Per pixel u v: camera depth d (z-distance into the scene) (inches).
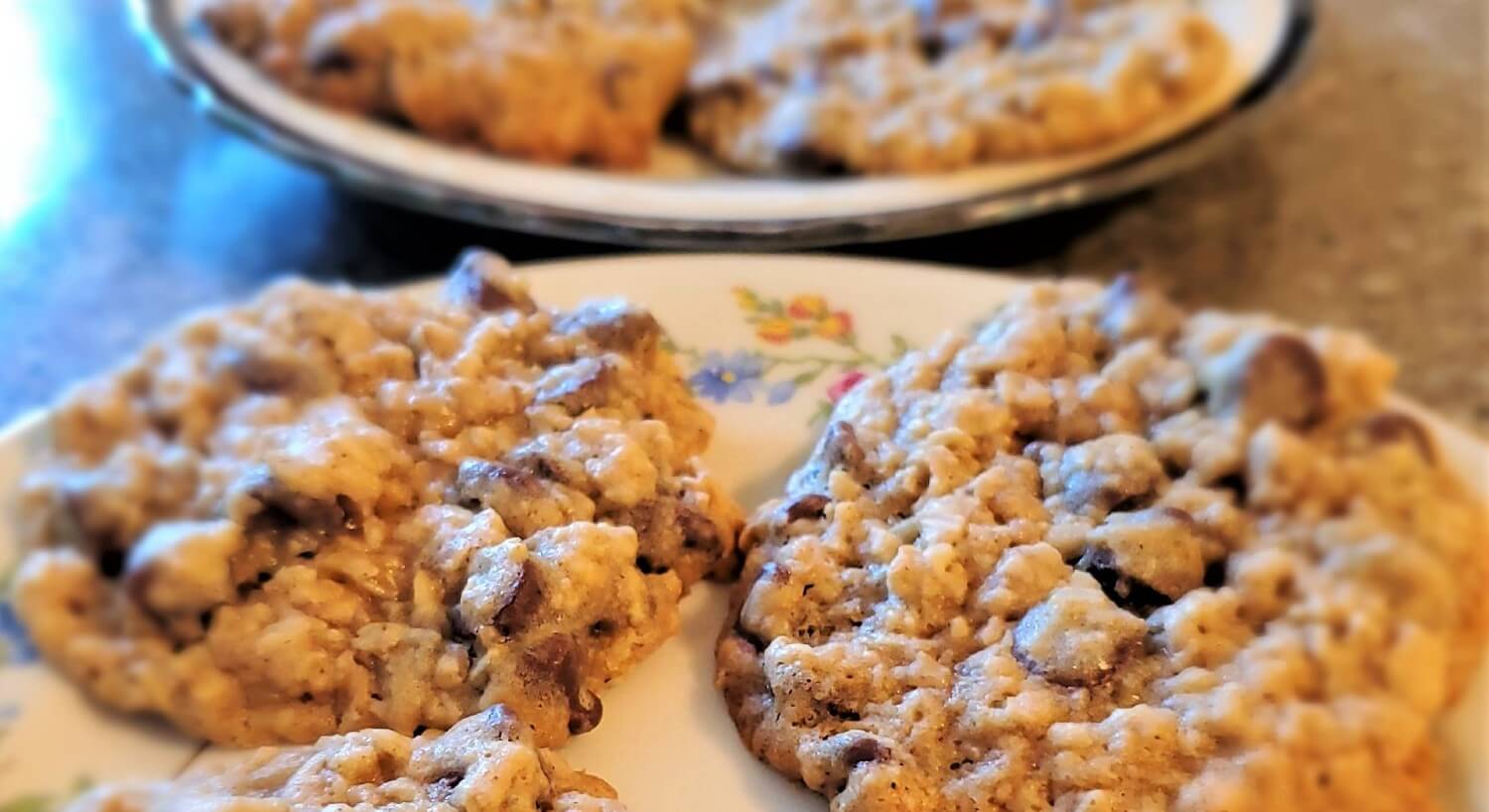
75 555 6.1
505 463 6.2
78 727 5.7
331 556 5.9
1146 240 10.1
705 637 6.2
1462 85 12.2
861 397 6.7
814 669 5.5
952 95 9.5
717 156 10.1
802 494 6.3
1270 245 10.0
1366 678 5.3
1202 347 6.4
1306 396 6.0
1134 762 5.1
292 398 6.6
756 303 7.8
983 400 6.4
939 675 5.5
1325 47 12.9
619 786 5.6
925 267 8.0
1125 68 9.4
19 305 9.2
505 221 8.6
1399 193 10.7
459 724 5.4
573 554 5.8
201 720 5.7
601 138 9.8
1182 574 5.6
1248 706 5.1
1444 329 9.3
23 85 11.8
